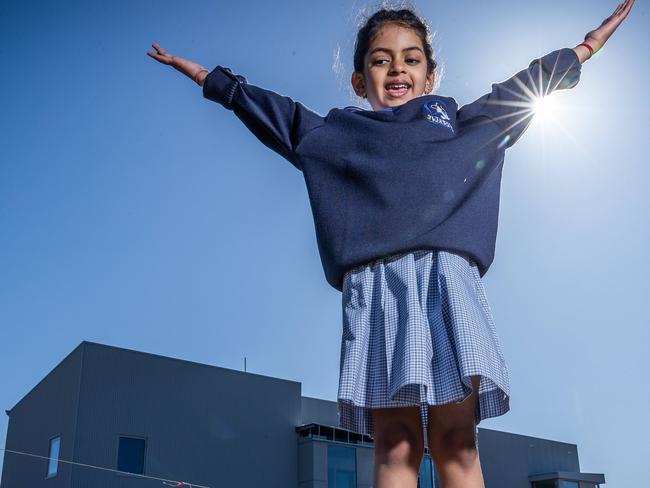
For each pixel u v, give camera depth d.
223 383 14.92
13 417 16.17
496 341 1.13
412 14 1.50
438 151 1.24
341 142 1.31
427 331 1.06
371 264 1.19
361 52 1.50
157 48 1.63
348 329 1.14
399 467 1.09
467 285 1.13
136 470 13.24
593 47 1.54
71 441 12.83
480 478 1.10
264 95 1.46
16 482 14.80
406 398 1.04
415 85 1.42
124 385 13.59
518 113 1.37
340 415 1.16
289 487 14.96
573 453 20.67
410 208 1.18
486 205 1.25
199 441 14.16
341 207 1.24
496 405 1.14
